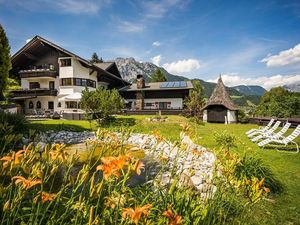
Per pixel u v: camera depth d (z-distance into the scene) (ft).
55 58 112.37
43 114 103.35
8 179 9.27
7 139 9.17
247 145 39.11
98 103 64.44
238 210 10.58
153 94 125.70
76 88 108.27
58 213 8.41
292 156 31.07
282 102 102.94
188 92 120.67
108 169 5.50
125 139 9.95
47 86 114.11
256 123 88.89
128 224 6.33
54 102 110.52
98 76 123.03
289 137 36.27
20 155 6.68
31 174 6.68
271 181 18.72
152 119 74.49
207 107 94.38
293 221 14.16
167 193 10.39
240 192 9.66
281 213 14.98
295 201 16.85
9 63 57.41
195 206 10.29
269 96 150.30
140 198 10.50
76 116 84.43
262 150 35.06
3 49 55.77
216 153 11.12
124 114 104.58
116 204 6.49
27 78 114.01
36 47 110.42
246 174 17.87
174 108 118.52
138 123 64.59
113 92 67.82
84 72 111.65
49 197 6.75
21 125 39.42
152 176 18.33
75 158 7.70
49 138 45.70
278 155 31.58
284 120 75.66
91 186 6.75
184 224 8.94
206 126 73.05
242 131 61.36
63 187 7.39
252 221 13.41
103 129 9.84
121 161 5.65
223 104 91.30
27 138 33.60
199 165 23.61
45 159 7.53
